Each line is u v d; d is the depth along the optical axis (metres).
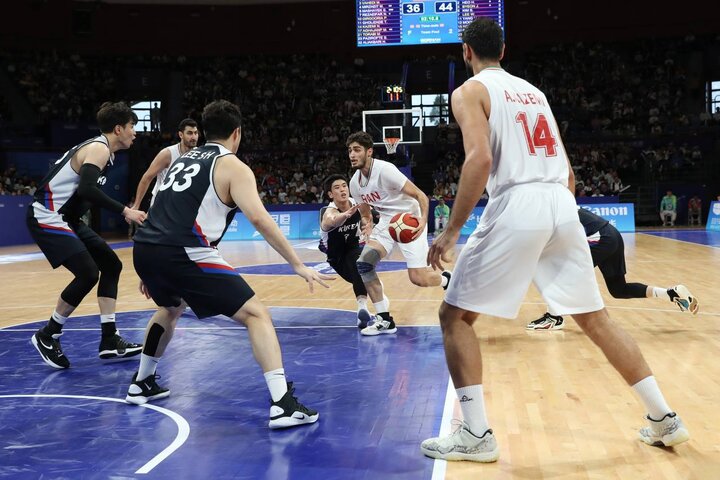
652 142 25.77
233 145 3.61
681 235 18.30
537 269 2.84
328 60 29.27
